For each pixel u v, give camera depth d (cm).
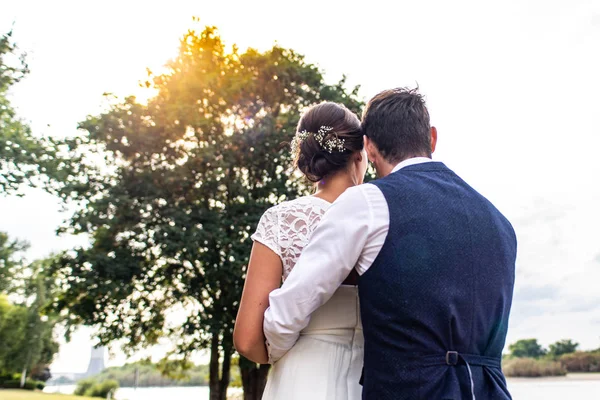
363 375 128
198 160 1342
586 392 1491
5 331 3381
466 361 117
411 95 149
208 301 1457
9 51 1295
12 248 2583
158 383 5669
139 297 1411
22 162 1304
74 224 1365
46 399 2353
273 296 134
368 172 1115
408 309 117
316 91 1534
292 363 150
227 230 1319
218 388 1456
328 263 127
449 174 141
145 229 1355
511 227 142
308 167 171
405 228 123
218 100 1462
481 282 123
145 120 1430
